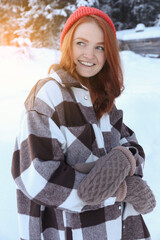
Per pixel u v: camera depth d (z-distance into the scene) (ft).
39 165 2.38
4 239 4.41
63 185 2.43
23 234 2.82
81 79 3.19
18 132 2.77
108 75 3.33
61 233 2.82
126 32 27.43
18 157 2.69
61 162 2.55
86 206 2.57
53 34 27.20
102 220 2.81
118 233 2.95
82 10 2.86
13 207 4.92
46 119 2.57
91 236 2.73
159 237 4.96
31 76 15.74
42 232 2.95
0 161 5.88
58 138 2.58
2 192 5.17
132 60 21.50
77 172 2.56
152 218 5.25
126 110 8.91
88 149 2.82
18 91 12.31
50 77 2.85
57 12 25.17
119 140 3.45
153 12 33.50
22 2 27.02
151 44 24.32
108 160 2.57
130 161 2.70
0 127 7.66
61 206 2.45
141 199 2.92
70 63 2.94
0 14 25.79
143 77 16.05
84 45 2.90
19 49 20.03
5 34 25.99
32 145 2.46
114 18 33.81
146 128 8.32
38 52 21.01
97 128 2.95
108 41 2.91
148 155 7.42
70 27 2.95
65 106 2.77
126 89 12.41
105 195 2.43
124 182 2.75
